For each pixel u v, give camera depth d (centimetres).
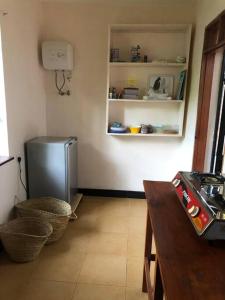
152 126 329
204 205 110
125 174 352
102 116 336
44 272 201
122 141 342
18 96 257
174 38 311
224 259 90
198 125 268
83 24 312
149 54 316
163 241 101
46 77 329
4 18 224
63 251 229
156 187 162
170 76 319
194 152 275
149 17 307
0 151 241
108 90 309
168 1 294
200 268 85
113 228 271
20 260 210
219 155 240
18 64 255
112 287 187
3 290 182
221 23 214
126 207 324
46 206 271
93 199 347
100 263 214
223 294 73
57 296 177
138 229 270
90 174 354
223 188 129
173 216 123
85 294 180
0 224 224
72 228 270
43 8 311
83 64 323
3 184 230
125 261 217
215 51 239
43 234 227
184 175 155
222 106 236
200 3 276
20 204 256
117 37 314
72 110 337
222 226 96
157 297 116
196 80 275
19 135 263
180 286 76
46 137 310
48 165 281
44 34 317
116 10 308
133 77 323
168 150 341
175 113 331
